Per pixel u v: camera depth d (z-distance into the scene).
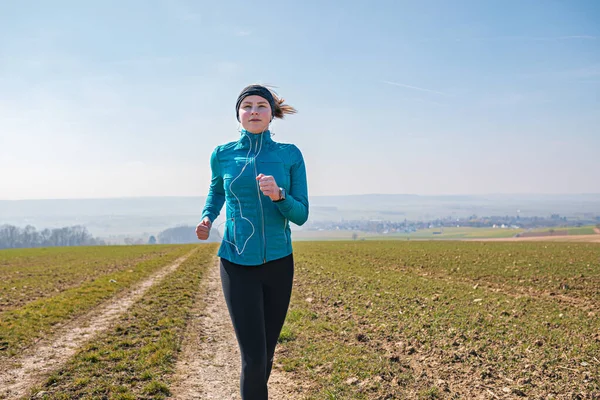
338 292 12.23
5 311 10.62
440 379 5.32
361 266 20.34
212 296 12.73
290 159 3.41
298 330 7.88
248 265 3.26
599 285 13.57
